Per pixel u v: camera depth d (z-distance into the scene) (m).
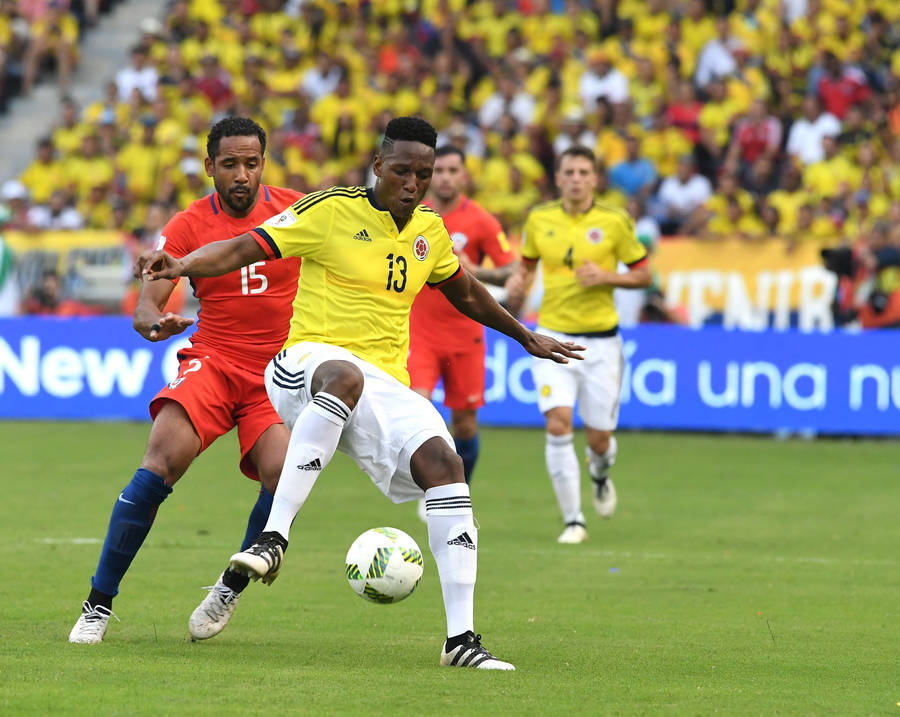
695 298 56.12
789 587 25.81
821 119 65.31
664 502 38.81
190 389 19.83
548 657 18.67
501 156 66.19
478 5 75.94
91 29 87.62
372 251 18.30
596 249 33.56
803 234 57.78
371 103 72.25
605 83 69.19
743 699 15.89
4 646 18.59
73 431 55.31
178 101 75.06
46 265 61.88
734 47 70.00
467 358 34.34
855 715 15.08
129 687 15.75
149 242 62.03
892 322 54.28
